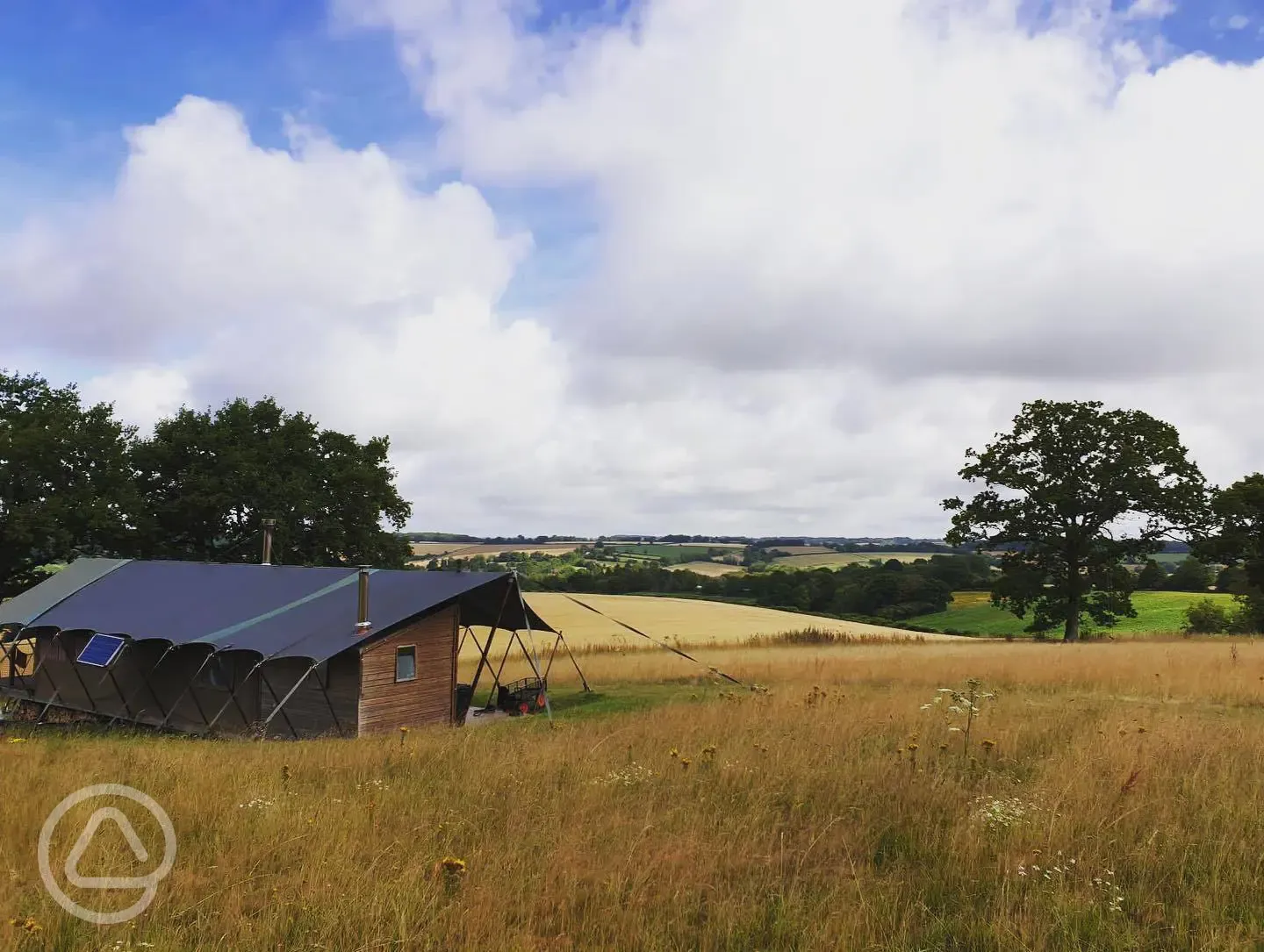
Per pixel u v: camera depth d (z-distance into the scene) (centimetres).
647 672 2838
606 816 803
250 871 655
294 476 4456
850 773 938
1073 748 1020
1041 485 4775
